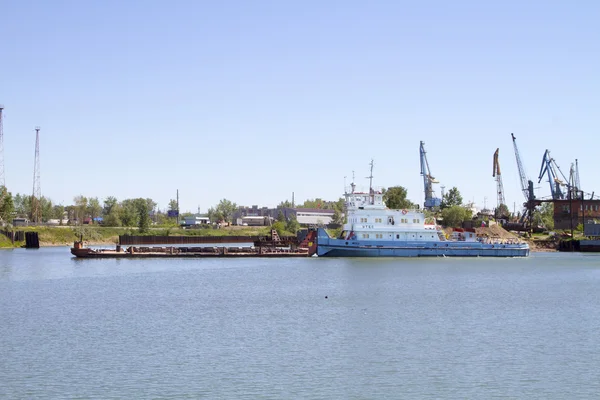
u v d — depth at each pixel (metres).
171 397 43.41
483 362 52.19
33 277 117.50
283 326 66.75
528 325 67.44
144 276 119.44
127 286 102.81
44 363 51.72
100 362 52.00
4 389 45.03
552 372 49.41
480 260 156.38
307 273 122.75
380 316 72.69
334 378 47.69
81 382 46.62
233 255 162.88
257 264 144.62
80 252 163.88
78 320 70.50
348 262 145.38
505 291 95.50
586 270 133.00
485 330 64.75
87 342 59.19
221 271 129.12
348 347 57.16
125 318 71.81
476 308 78.69
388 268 131.88
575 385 46.25
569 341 59.75
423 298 87.50
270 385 45.97
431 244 158.12
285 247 187.00
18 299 87.38
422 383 46.53
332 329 65.12
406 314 74.12
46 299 87.38
